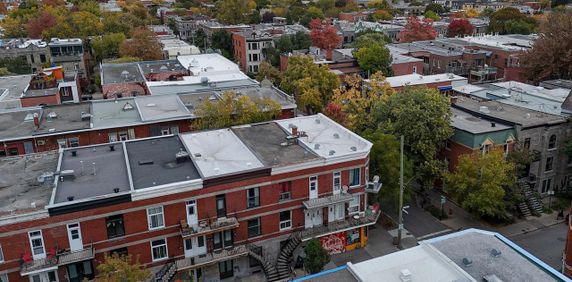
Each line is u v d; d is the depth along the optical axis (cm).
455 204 5241
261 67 9819
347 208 4206
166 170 3806
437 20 18450
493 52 10250
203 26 15862
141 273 3047
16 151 4950
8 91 7012
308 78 7525
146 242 3559
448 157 5406
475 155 4719
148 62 8844
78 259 3294
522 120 5331
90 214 3338
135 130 5297
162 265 3653
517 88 7075
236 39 12712
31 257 3272
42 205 3281
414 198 5375
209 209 3678
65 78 8131
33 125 5278
